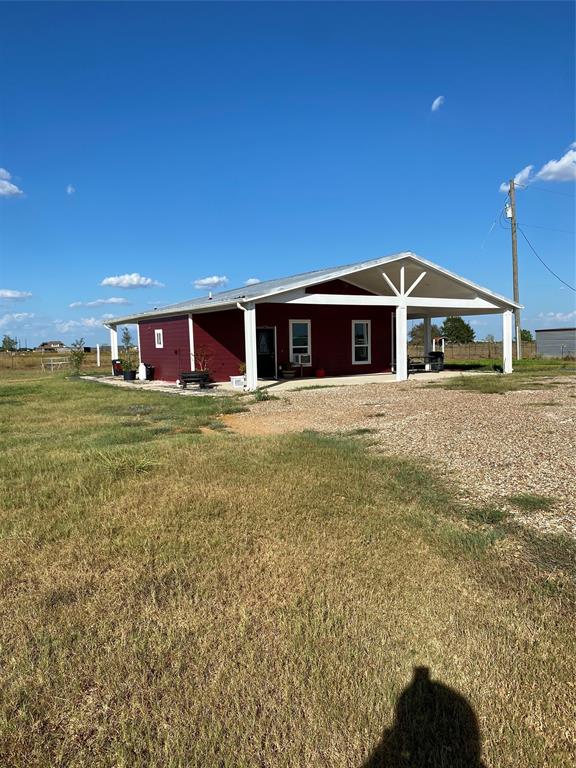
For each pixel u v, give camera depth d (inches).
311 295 601.3
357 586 127.5
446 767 78.7
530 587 126.3
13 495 198.4
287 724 86.0
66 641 106.2
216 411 434.0
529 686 94.2
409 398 451.8
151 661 100.2
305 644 104.7
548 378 645.9
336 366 793.6
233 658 101.0
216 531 160.2
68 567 138.6
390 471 224.5
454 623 112.0
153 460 241.9
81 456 255.8
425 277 712.4
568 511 171.3
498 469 220.2
